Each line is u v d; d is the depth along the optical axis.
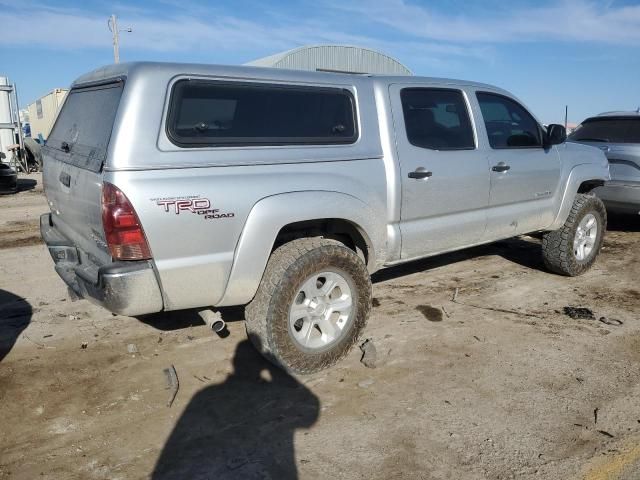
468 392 3.58
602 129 8.15
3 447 3.01
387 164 4.12
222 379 3.75
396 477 2.78
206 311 3.66
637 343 4.35
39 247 7.43
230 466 2.86
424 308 5.06
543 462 2.90
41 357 4.05
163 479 2.77
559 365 3.96
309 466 2.86
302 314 3.70
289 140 3.63
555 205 5.67
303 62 16.83
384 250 4.22
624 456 2.95
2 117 18.33
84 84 3.93
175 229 3.15
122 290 3.09
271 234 3.47
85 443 3.05
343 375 3.80
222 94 3.38
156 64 3.23
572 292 5.55
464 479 2.77
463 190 4.68
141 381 3.72
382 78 4.27
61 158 3.88
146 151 3.07
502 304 5.19
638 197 7.56
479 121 4.88
